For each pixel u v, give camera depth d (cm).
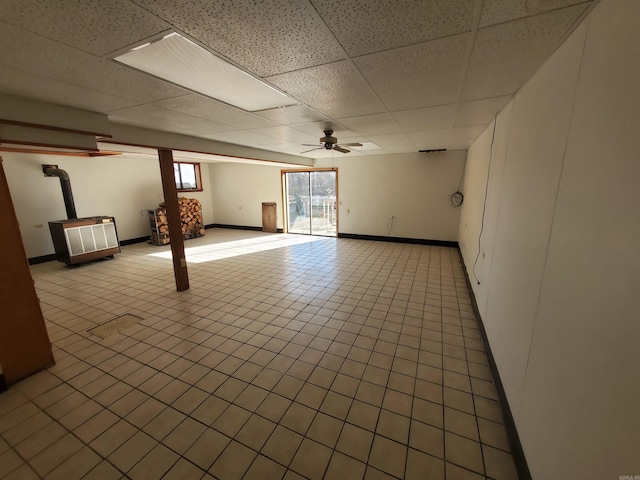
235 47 136
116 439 174
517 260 186
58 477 152
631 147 80
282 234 855
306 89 200
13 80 168
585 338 99
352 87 196
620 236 83
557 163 134
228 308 354
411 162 661
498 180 263
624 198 83
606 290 89
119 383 223
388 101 230
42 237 561
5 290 218
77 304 369
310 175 837
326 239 768
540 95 162
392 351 259
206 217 938
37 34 118
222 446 168
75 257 527
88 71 159
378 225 728
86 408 199
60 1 95
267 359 250
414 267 507
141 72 163
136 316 335
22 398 209
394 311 338
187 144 388
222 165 917
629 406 75
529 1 100
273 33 124
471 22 116
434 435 174
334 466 156
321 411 193
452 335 284
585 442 94
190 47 139
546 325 133
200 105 234
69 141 235
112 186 680
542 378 132
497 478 148
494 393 207
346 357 252
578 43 118
